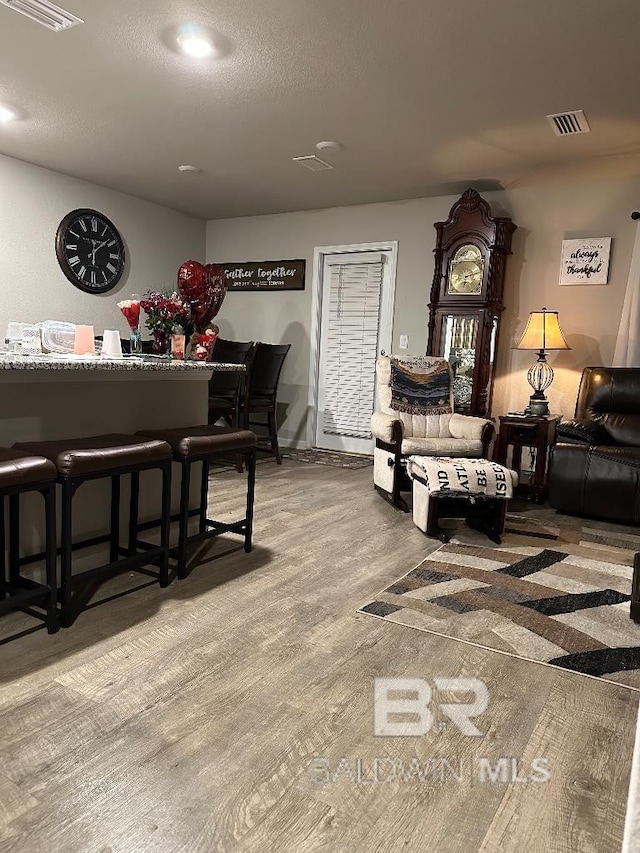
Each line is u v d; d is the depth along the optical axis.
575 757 1.57
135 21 2.74
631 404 4.36
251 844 1.25
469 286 4.99
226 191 5.59
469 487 3.26
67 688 1.78
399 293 5.75
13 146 4.55
